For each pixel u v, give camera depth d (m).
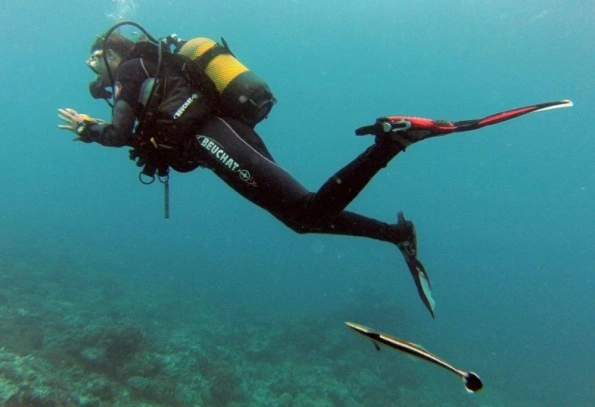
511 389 18.88
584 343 32.72
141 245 42.44
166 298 21.45
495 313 38.88
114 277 23.69
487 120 1.76
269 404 10.95
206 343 14.71
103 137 2.58
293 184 2.24
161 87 2.48
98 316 14.76
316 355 16.02
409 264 2.63
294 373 13.85
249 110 2.50
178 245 49.91
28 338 10.23
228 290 27.53
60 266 22.56
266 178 2.25
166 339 13.57
